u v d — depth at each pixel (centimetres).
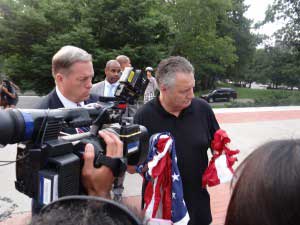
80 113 139
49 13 2614
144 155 160
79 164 121
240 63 5650
